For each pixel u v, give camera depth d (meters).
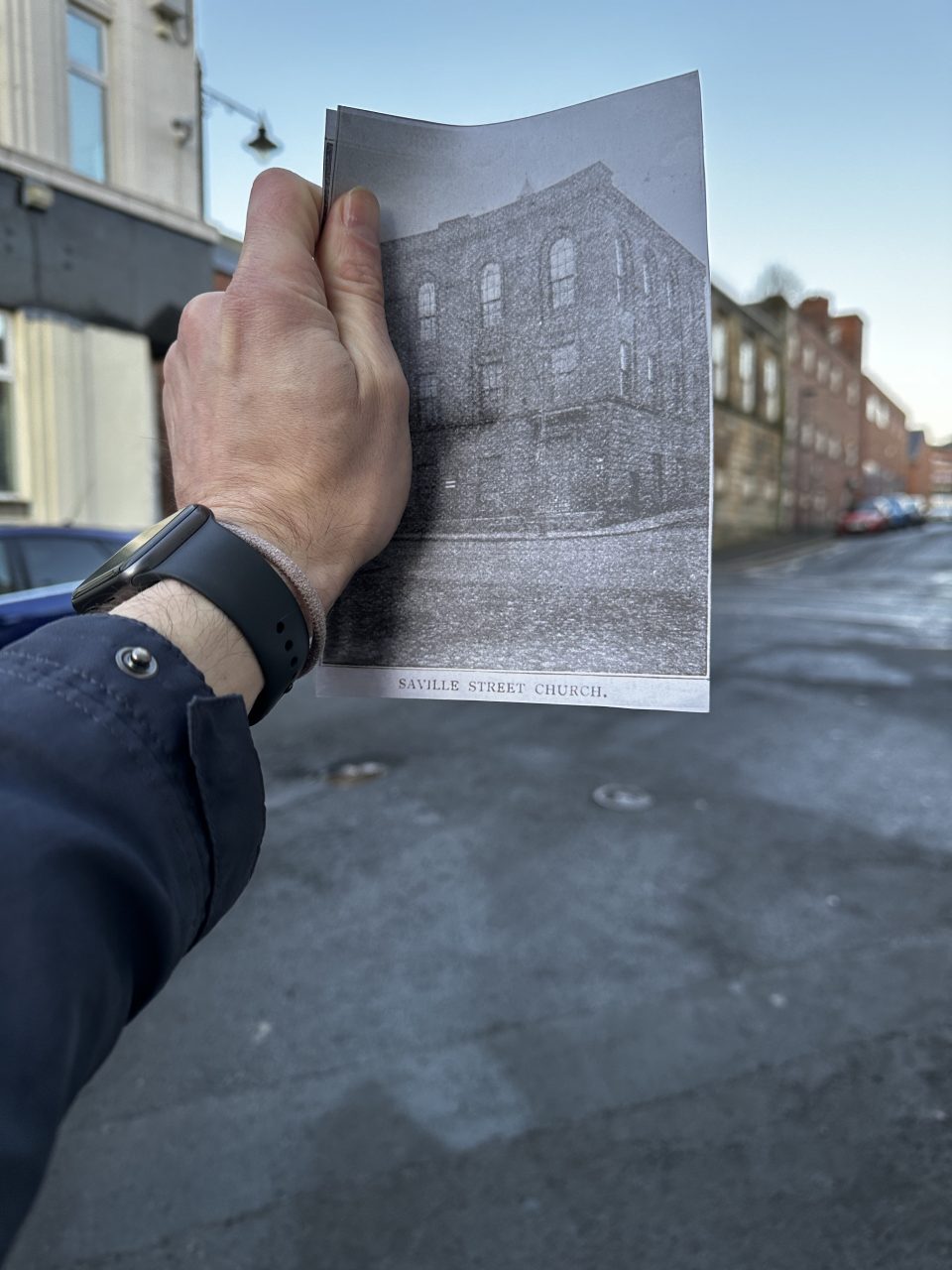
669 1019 2.38
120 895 0.30
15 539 5.03
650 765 4.72
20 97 8.15
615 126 0.54
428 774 4.54
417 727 5.49
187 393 0.51
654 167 0.53
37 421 8.95
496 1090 2.10
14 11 7.76
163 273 9.85
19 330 8.84
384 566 0.57
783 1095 2.07
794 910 3.02
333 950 2.76
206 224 10.20
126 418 9.63
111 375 9.47
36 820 0.29
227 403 0.49
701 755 4.93
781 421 28.52
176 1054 2.26
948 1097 2.06
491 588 0.56
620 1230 1.69
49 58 8.00
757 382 26.05
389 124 0.56
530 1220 1.72
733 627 10.37
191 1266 1.63
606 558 0.55
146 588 0.42
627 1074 2.15
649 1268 1.61
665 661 0.54
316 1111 2.04
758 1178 1.82
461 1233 1.69
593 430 0.54
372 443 0.51
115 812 0.32
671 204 0.53
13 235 8.48
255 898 3.12
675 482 0.54
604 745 5.12
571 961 2.68
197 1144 1.94
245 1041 2.31
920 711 6.09
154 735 0.35
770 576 17.69
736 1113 2.01
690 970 2.63
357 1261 1.63
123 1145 1.94
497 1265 1.62
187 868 0.34
